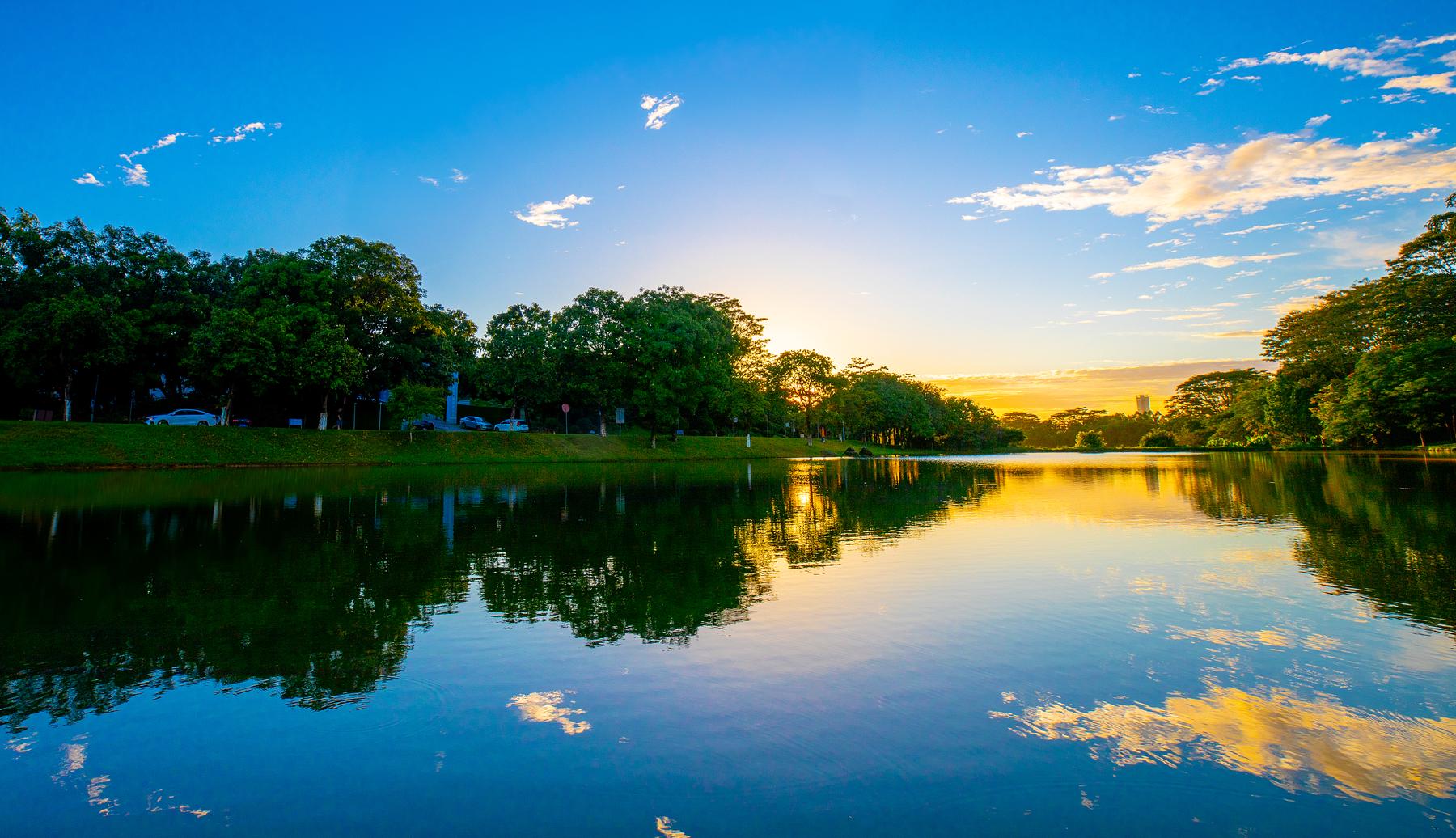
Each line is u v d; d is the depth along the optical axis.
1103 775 4.38
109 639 7.17
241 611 8.23
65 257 42.31
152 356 44.00
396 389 44.25
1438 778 4.30
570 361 55.47
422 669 6.30
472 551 12.20
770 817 3.94
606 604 8.48
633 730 5.03
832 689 5.76
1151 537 13.52
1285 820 3.89
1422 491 21.11
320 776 4.45
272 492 22.80
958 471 41.19
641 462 51.34
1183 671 6.14
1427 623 7.36
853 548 12.39
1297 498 20.03
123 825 3.94
